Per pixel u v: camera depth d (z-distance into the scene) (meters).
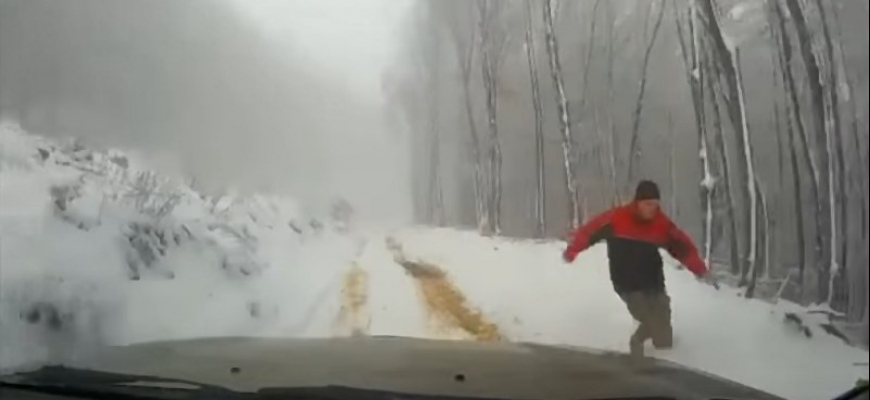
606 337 3.76
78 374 2.87
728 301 3.71
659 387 3.21
